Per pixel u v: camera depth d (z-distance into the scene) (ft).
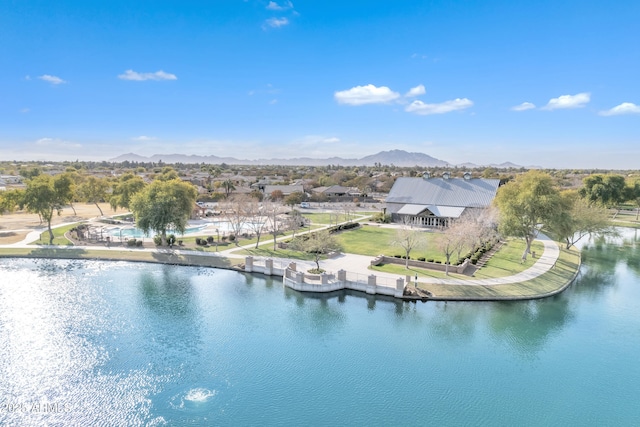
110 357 100.58
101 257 194.59
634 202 415.64
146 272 174.09
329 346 108.68
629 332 119.85
